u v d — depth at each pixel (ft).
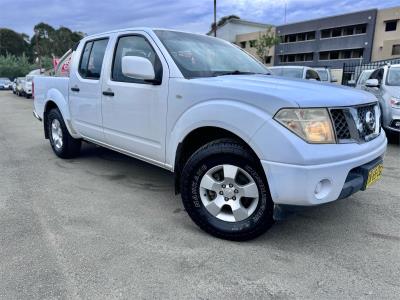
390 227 10.90
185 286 7.96
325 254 9.31
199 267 8.68
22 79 96.07
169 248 9.55
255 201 9.42
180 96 10.52
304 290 7.84
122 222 11.15
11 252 9.27
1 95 101.14
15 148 22.17
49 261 8.86
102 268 8.59
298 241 9.98
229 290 7.84
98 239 10.02
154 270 8.54
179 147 10.77
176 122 10.75
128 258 9.04
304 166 8.23
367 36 152.76
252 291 7.80
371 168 9.45
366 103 9.77
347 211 12.05
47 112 19.52
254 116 8.75
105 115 13.92
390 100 22.53
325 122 8.52
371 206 12.51
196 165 10.03
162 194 13.67
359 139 9.28
